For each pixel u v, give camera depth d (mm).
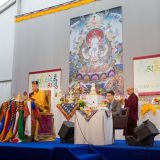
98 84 9531
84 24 10219
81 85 9906
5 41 13281
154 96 8328
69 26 10602
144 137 4578
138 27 9023
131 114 6621
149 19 8852
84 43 10102
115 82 9172
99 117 4902
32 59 11453
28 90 11312
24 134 5758
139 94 8578
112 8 9625
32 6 12398
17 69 11852
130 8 9266
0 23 13688
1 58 13328
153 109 7309
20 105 5832
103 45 9648
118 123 5652
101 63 9594
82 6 10367
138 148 3898
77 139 5039
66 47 10555
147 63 8625
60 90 9938
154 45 8625
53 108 6762
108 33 9602
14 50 12109
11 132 5707
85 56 10000
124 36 9250
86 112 5055
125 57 9125
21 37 11969
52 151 3934
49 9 11258
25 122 5797
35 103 6047
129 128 6465
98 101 7930
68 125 5602
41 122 6156
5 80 12898
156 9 8773
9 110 5832
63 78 10438
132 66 8930
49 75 10781
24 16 12023
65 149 3889
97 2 10008
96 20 9945
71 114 6473
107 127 5004
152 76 8469
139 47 8898
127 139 4766
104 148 4234
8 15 13367
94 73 9688
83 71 9953
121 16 9398
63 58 10562
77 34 10336
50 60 10914
